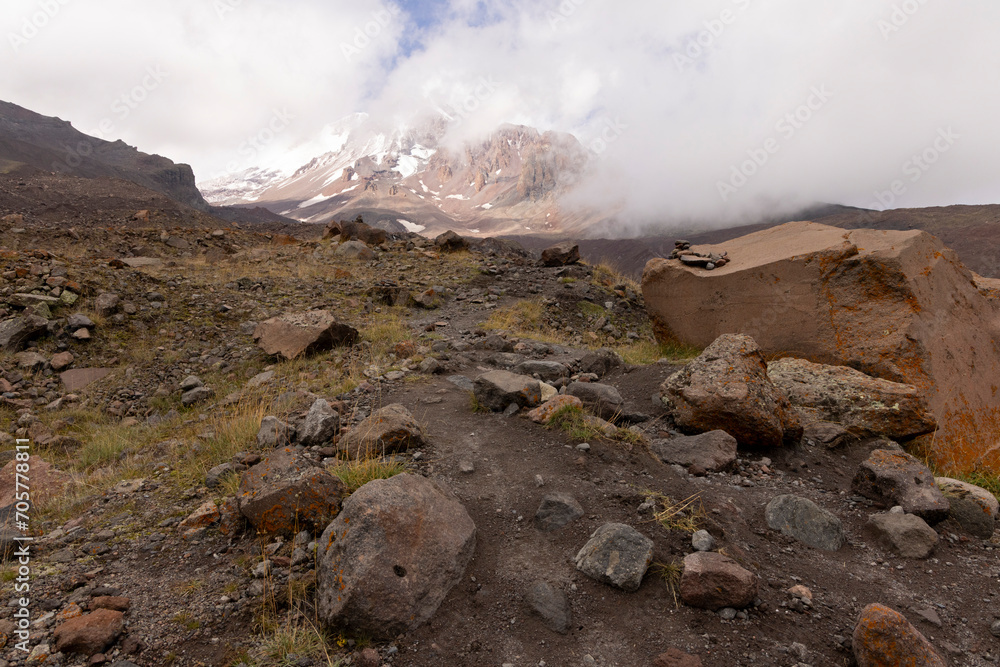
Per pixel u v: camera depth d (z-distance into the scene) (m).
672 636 2.72
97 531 3.82
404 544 2.98
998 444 5.88
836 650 2.65
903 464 4.19
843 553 3.52
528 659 2.62
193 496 4.30
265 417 5.46
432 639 2.73
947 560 3.45
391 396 6.31
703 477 4.42
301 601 2.95
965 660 2.62
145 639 2.73
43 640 2.73
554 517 3.60
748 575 2.91
